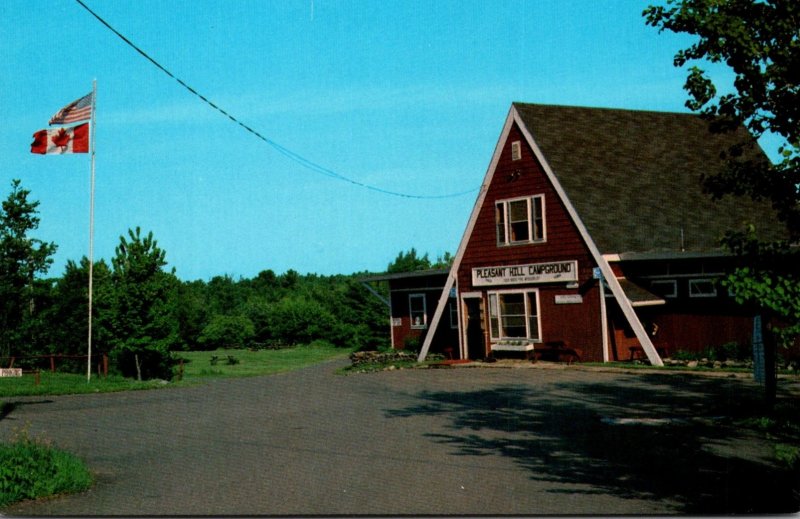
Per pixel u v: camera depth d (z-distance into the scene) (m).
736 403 18.03
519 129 31.98
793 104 11.18
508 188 32.34
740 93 11.52
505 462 13.05
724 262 27.52
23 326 36.47
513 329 32.41
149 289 33.31
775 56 11.16
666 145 33.91
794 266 10.80
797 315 10.22
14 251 36.94
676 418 16.59
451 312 39.97
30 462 11.71
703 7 11.28
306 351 66.69
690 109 11.90
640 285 29.19
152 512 10.27
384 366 33.72
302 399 23.55
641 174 32.03
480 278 33.41
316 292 92.94
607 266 28.38
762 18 11.22
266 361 53.28
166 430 17.88
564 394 21.42
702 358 27.16
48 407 22.64
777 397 18.47
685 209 30.89
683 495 10.56
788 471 11.30
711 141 34.72
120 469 13.42
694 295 28.28
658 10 11.65
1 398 25.20
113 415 20.67
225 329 76.50
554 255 30.48
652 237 29.44
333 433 16.70
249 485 11.90
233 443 15.85
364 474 12.45
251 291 131.25
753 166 11.63
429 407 20.25
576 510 9.84
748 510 9.70
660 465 12.40
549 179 30.67
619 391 21.36
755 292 10.45
